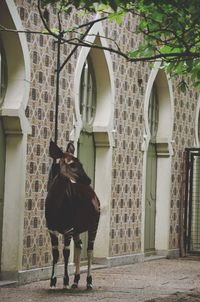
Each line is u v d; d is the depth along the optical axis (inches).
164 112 824.9
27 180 548.7
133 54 430.0
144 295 503.2
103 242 684.1
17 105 533.6
